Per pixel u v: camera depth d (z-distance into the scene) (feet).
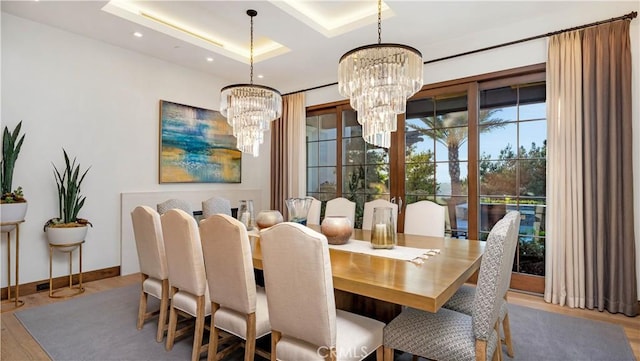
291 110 18.01
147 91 14.47
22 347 7.67
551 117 10.75
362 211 15.87
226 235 5.94
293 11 11.04
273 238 5.05
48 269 11.68
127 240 13.69
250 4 10.39
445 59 13.16
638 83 9.64
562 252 10.44
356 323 5.69
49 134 11.71
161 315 7.93
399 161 14.52
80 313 9.63
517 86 12.02
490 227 12.55
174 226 7.06
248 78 17.46
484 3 10.20
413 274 5.72
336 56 14.40
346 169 16.51
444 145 13.48
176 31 12.65
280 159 18.51
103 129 13.10
